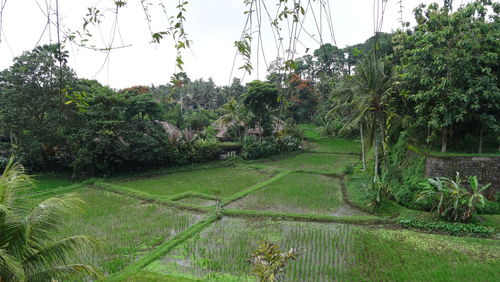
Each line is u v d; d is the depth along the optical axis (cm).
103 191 1902
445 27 1391
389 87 1522
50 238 593
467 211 1209
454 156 1487
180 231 1243
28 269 566
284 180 2153
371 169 2128
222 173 2473
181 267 934
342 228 1259
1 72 1895
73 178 2136
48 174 2270
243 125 3403
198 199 1722
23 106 1983
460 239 1105
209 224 1323
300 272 894
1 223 523
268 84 2897
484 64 1427
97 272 643
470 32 1371
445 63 1361
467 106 1424
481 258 957
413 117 1711
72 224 1317
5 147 2111
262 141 3078
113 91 2227
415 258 968
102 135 2069
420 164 1595
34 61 1808
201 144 2730
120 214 1458
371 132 1509
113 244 1107
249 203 1636
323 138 3991
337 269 909
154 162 2478
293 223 1331
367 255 999
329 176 2270
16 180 600
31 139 2044
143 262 948
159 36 264
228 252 1038
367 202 1519
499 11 1480
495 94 1344
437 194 1282
